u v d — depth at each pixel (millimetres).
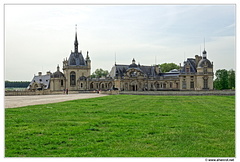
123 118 32938
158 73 170375
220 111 40500
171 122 29984
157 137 23312
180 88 141250
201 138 23109
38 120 31000
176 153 19359
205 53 137750
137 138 23031
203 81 135250
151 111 40312
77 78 177375
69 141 22000
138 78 157875
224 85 170125
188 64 139875
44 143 21406
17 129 25938
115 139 22656
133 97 82062
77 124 28594
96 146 20703
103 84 171250
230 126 27906
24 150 19844
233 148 20547
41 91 111875
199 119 32250
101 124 28922
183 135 23984
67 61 180250
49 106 47094
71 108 44125
